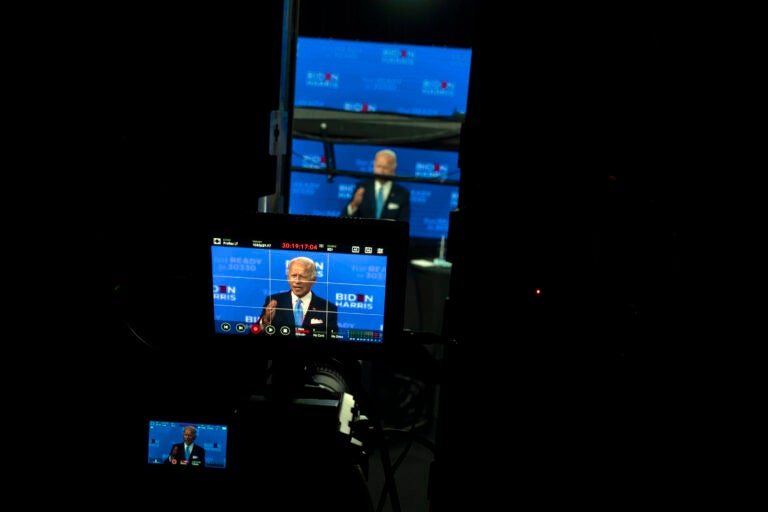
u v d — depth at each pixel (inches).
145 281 46.6
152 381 43.1
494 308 38.6
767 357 28.1
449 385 41.2
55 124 38.4
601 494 34.6
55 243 40.1
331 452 40.1
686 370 30.5
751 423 28.5
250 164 51.8
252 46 51.8
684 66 30.5
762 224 28.1
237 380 44.8
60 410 41.5
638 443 32.6
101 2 39.4
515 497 38.0
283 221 41.2
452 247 41.6
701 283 29.9
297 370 44.3
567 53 35.4
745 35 28.5
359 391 48.4
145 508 41.9
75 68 38.8
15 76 36.5
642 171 32.6
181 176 47.0
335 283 42.4
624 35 33.1
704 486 30.0
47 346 40.8
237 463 40.8
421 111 159.3
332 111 122.2
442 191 145.7
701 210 29.9
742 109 28.5
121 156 42.6
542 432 37.0
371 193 145.3
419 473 93.8
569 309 36.0
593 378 35.2
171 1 43.9
